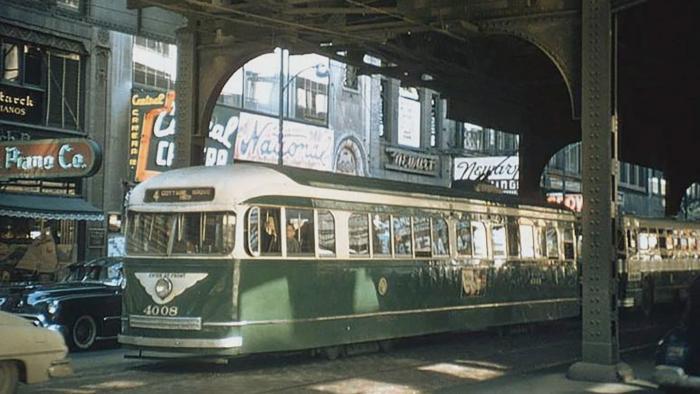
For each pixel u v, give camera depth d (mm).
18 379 9578
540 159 27078
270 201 13883
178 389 11852
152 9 19625
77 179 28688
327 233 14922
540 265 21891
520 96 25250
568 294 23328
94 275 18578
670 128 29797
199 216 13672
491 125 26531
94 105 29234
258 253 13609
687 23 19125
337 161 41500
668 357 11117
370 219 15953
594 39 13852
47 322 16000
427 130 49062
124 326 14000
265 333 13617
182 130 18031
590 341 13562
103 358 15641
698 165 33812
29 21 27109
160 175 14539
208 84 18047
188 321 13344
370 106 44219
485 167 44188
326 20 16953
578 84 14367
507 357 16656
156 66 31812
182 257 13562
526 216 21469
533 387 12711
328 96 40906
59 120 28297
